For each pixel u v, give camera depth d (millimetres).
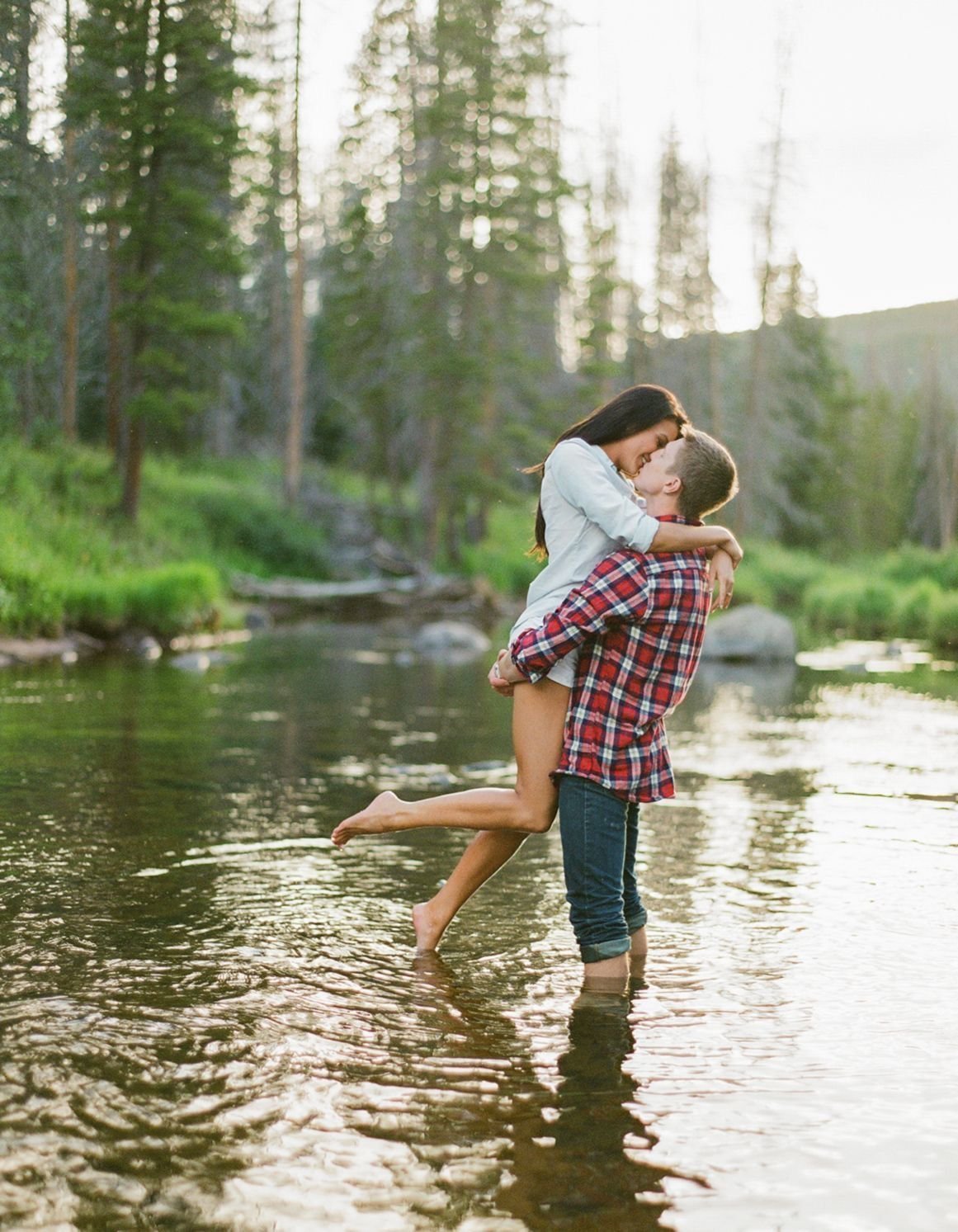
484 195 29453
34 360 16812
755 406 37688
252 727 7203
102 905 3246
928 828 4598
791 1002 2648
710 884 3727
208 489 27328
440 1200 1713
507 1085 2141
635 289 39656
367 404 32219
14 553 13125
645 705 2877
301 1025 2408
